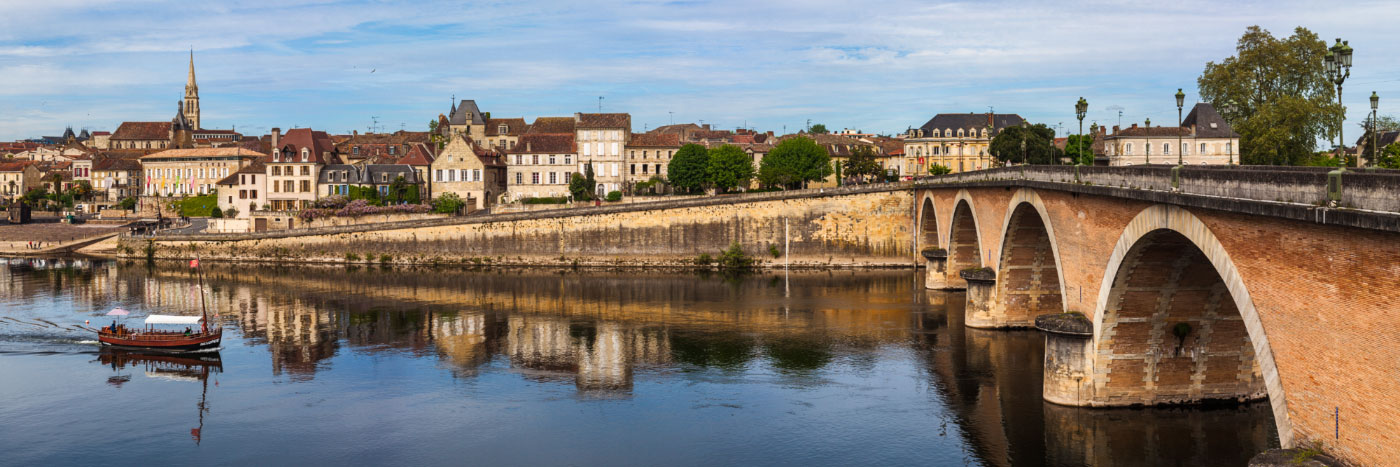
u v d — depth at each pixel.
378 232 129.50
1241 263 31.42
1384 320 25.03
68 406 55.62
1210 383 46.09
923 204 108.00
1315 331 27.94
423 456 45.75
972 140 180.12
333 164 162.38
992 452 44.09
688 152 151.25
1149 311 44.09
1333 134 88.38
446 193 147.50
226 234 135.75
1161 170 37.75
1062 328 46.25
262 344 72.62
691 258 120.31
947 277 92.50
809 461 43.91
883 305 84.50
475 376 60.94
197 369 64.56
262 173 159.12
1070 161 139.00
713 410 52.12
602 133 157.25
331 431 50.00
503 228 125.25
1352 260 26.06
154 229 152.75
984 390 54.28
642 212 121.31
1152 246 39.88
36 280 112.69
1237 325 45.25
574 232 123.06
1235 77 95.12
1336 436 27.44
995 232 69.62
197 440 49.00
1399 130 118.69
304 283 108.44
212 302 93.75
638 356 65.56
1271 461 28.55
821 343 68.25
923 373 58.75
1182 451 42.28
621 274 114.12
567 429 49.31
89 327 80.19
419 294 97.88
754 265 118.75
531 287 102.38
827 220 117.44
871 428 48.31
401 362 65.44
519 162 157.12
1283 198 29.47
